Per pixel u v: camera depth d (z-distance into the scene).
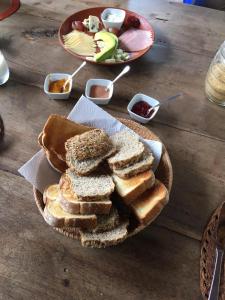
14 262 0.38
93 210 0.37
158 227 0.41
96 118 0.46
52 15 0.68
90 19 0.63
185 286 0.37
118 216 0.39
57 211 0.37
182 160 0.48
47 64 0.59
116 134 0.45
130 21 0.64
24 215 0.42
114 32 0.63
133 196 0.39
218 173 0.47
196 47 0.64
